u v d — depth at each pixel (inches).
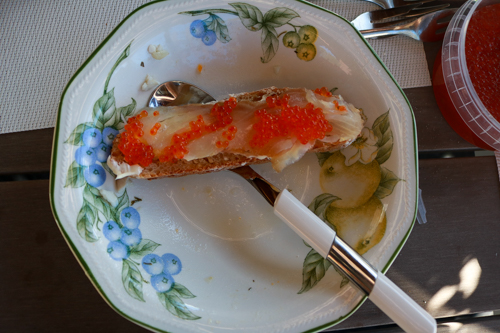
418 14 13.0
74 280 12.2
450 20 12.9
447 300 12.7
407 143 12.0
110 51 11.7
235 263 12.3
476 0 12.4
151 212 12.3
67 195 11.3
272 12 12.1
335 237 10.9
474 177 13.1
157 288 11.7
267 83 12.9
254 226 12.5
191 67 12.5
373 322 12.5
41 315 12.0
